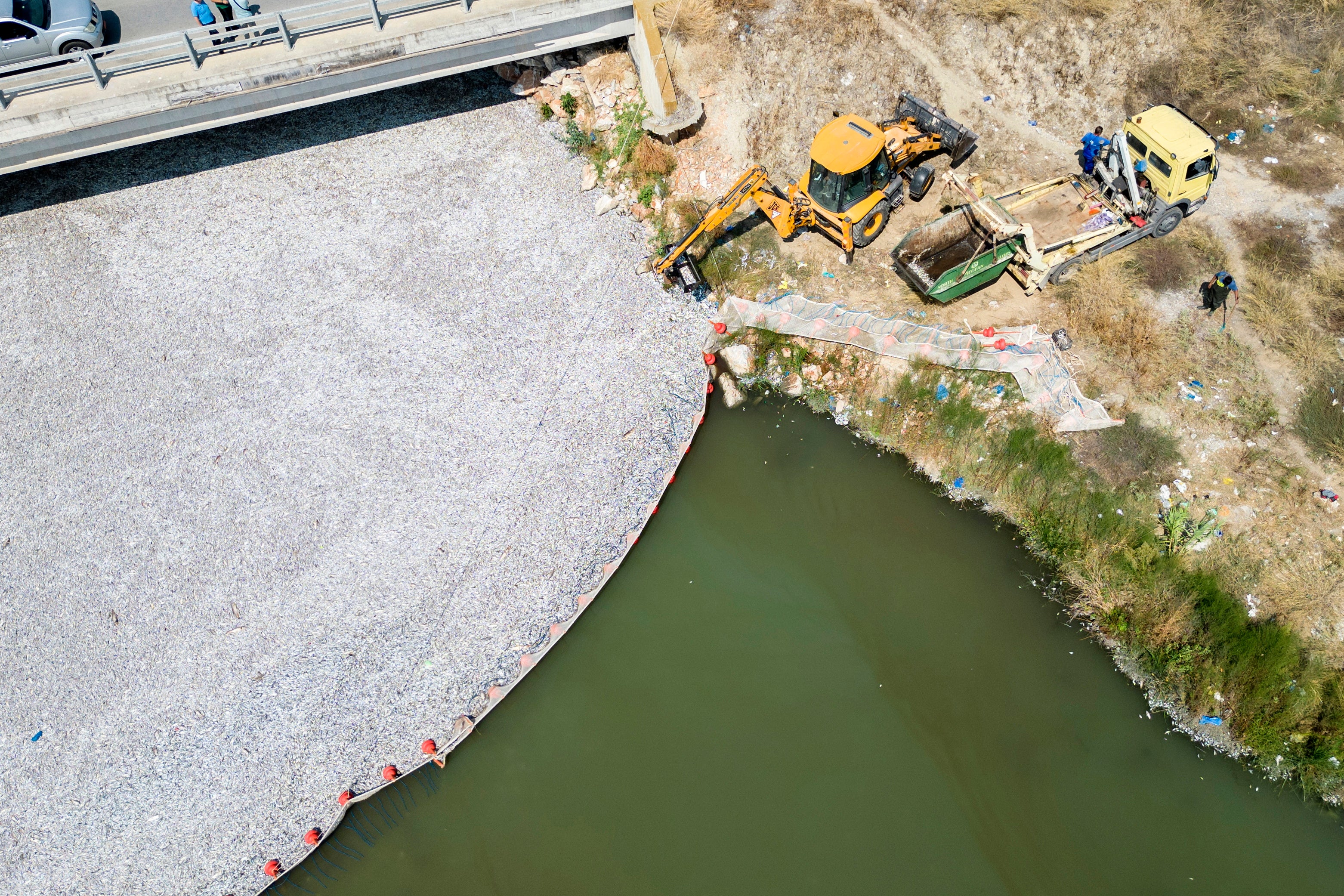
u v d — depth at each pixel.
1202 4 20.42
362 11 19.44
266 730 14.70
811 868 13.38
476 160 21.42
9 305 19.52
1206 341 16.89
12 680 15.16
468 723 14.75
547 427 17.50
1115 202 17.92
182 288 19.66
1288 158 19.16
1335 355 16.34
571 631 15.72
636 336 18.66
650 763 14.41
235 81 18.67
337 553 16.28
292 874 13.80
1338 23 20.06
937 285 17.00
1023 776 13.92
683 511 16.98
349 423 17.73
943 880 13.16
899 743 14.37
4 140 18.20
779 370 18.36
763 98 21.00
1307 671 13.84
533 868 13.73
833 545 16.41
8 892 13.55
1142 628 14.79
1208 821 13.39
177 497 16.98
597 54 21.59
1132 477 15.86
